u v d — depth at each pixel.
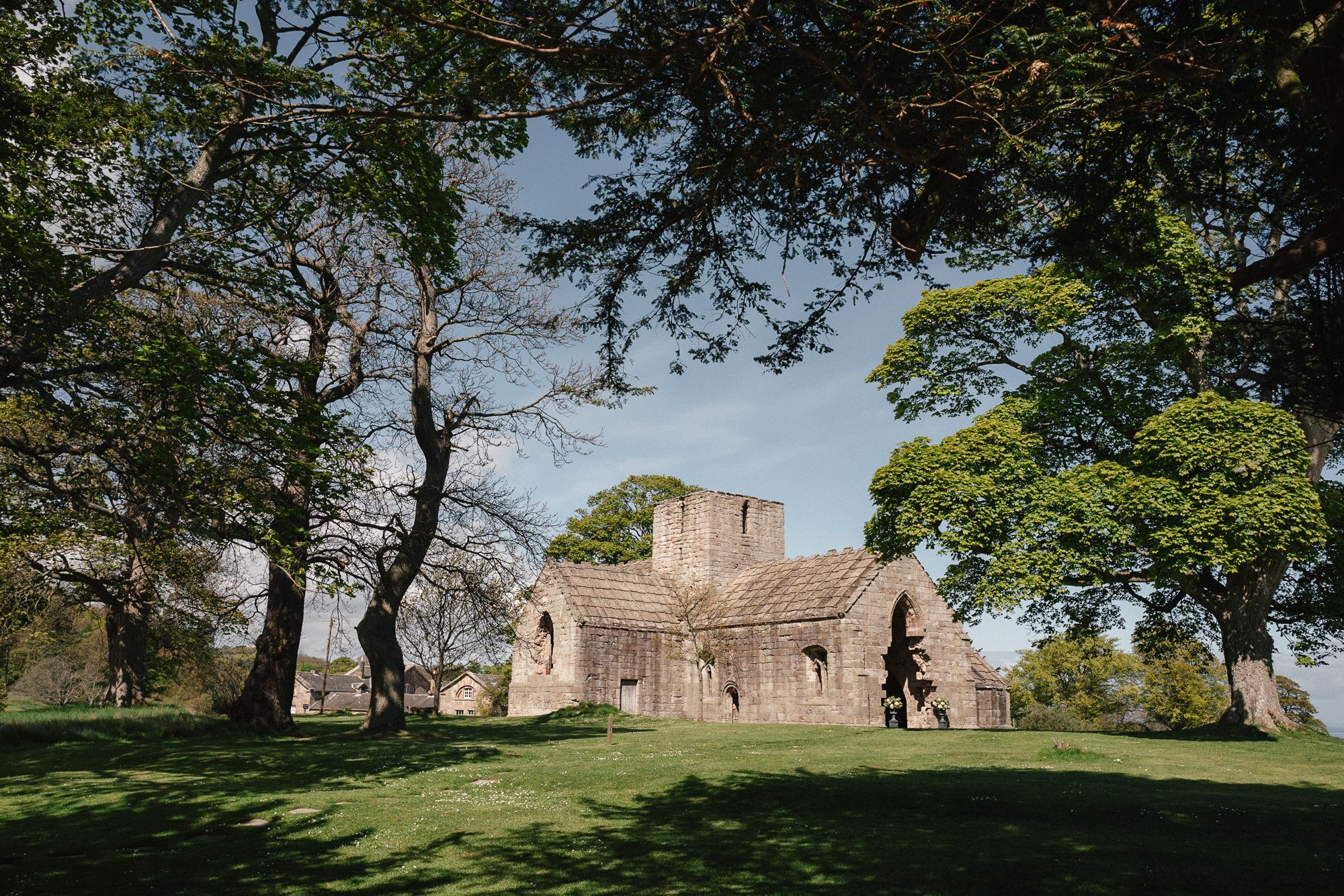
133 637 31.55
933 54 6.20
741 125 7.07
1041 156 7.77
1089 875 8.61
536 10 6.09
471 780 16.20
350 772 17.16
